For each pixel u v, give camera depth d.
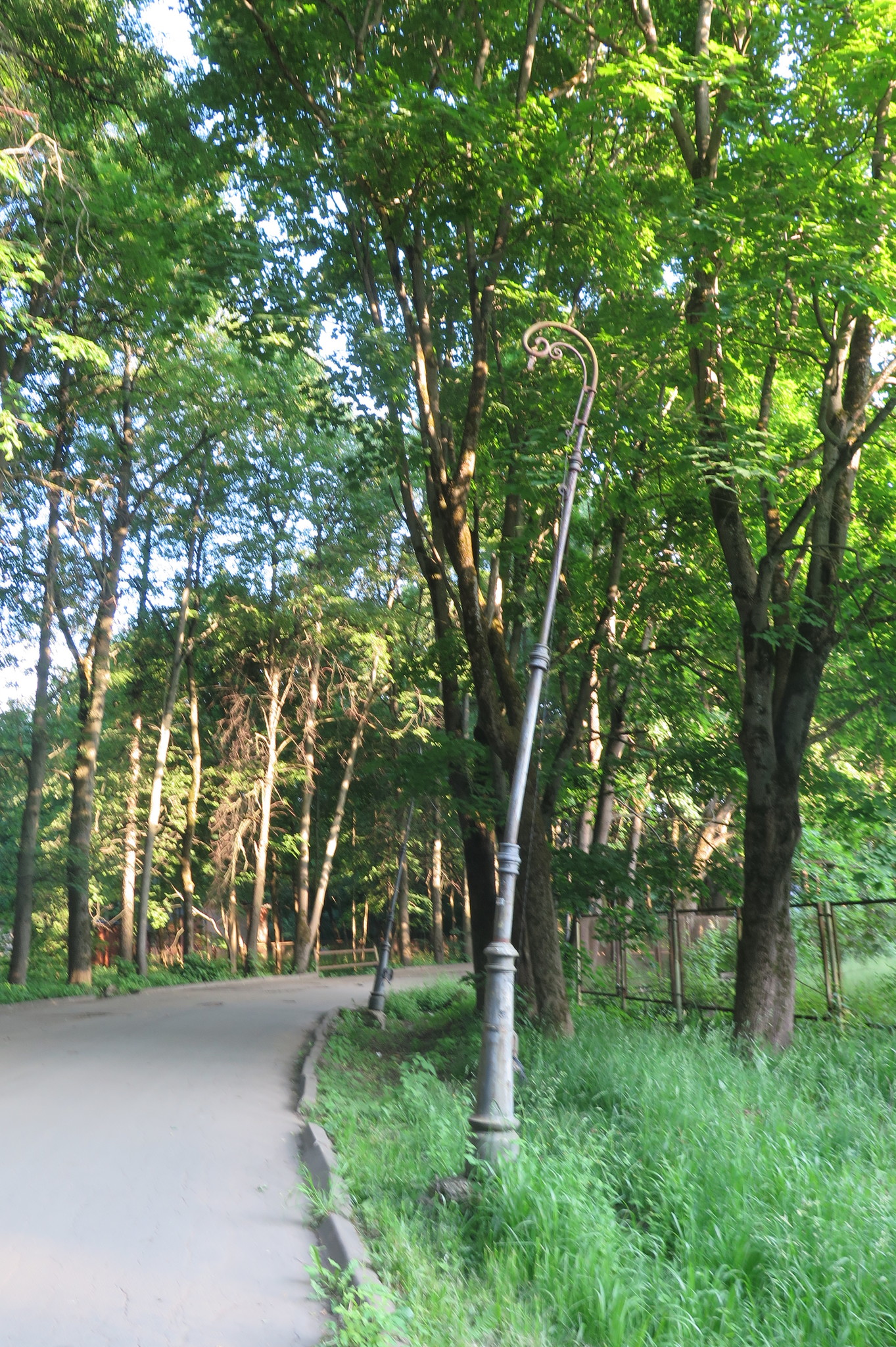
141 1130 9.08
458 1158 7.05
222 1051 15.45
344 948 62.62
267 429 33.75
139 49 17.81
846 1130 7.59
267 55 14.54
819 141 12.09
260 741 41.53
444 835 43.81
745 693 13.52
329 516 37.50
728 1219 5.52
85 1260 5.58
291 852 44.78
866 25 11.47
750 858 13.06
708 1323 4.66
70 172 16.30
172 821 40.72
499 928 7.15
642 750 18.81
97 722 29.62
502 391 15.56
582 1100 9.02
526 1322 4.65
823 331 13.30
